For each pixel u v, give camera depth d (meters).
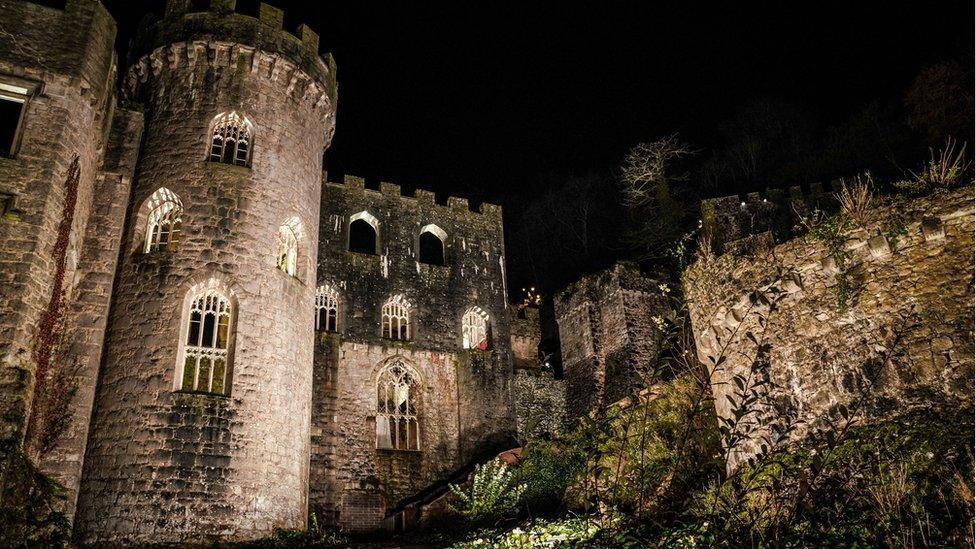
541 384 30.03
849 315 12.02
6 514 12.84
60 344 16.06
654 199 37.03
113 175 18.47
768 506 8.10
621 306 29.19
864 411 11.35
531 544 12.14
